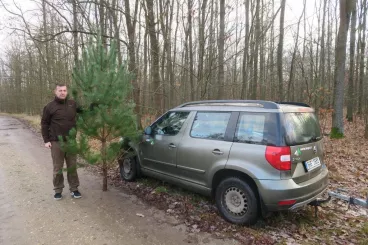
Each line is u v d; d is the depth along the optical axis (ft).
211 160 12.67
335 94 35.04
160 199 15.17
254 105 12.03
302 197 10.80
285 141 10.68
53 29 35.83
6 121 80.59
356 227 11.93
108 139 15.83
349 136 37.91
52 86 49.16
